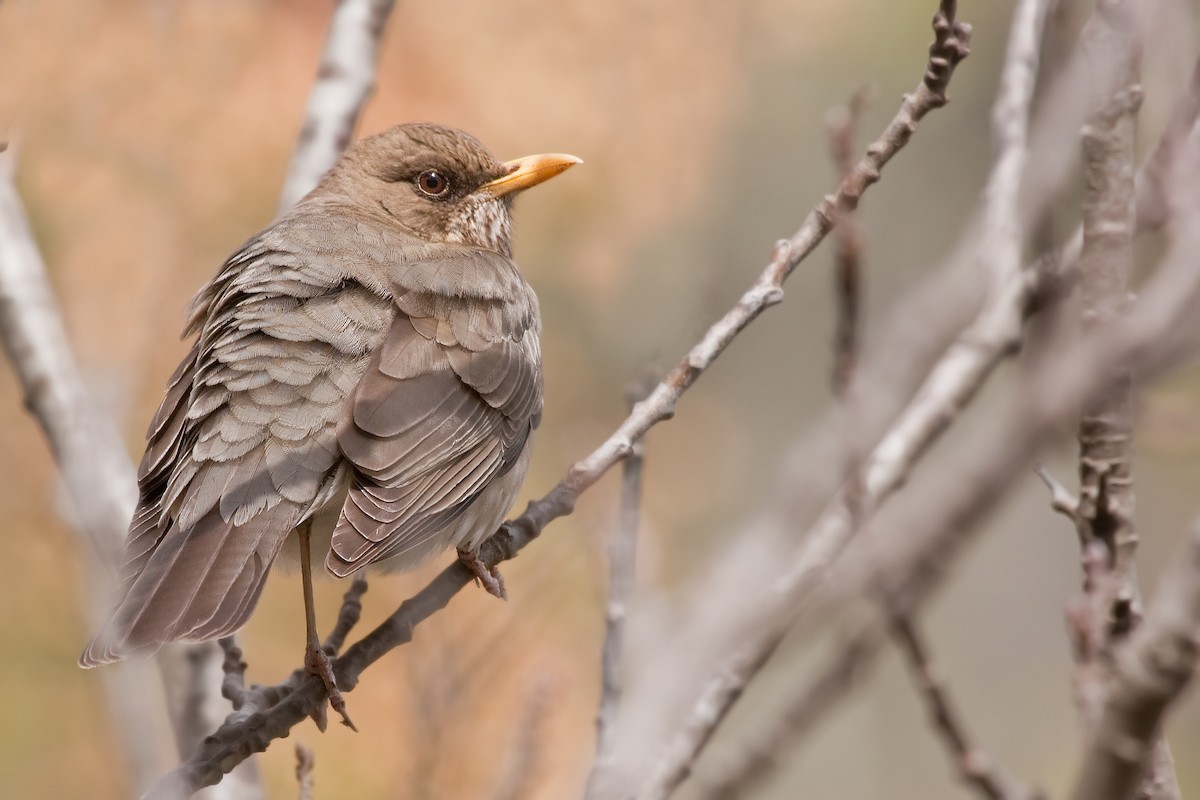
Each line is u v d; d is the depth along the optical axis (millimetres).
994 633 18375
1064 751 17984
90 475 9906
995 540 18359
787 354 24188
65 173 17828
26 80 17750
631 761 7730
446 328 9320
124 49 18172
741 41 23234
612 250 22656
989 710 18172
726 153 23562
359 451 8461
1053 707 18141
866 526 7445
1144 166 7203
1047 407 6629
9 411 17656
